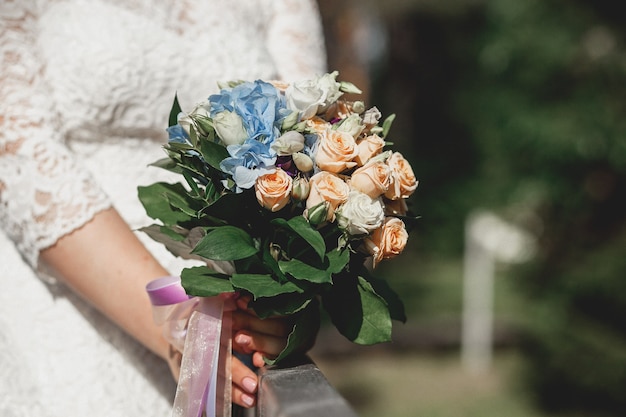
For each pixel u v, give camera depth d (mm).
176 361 1488
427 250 10570
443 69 12023
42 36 1644
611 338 5383
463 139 11156
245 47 1812
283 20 2031
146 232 1453
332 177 1272
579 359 5398
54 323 1645
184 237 1423
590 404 5496
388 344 6836
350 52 12141
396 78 12516
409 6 11539
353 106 1408
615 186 5254
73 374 1621
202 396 1380
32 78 1553
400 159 1384
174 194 1436
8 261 1689
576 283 5359
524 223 5984
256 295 1253
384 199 1395
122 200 1682
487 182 6055
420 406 5590
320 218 1252
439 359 6637
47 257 1489
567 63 4898
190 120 1344
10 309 1666
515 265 6137
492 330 6766
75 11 1653
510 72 5090
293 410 1049
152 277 1483
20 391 1636
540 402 5590
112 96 1625
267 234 1325
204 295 1290
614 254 5270
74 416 1606
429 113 12109
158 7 1735
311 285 1305
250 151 1270
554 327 5539
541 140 4934
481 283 6590
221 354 1410
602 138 4848
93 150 1684
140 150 1717
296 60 2002
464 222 10547
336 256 1293
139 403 1658
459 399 5719
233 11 1864
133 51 1645
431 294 8648
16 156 1478
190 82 1714
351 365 6527
